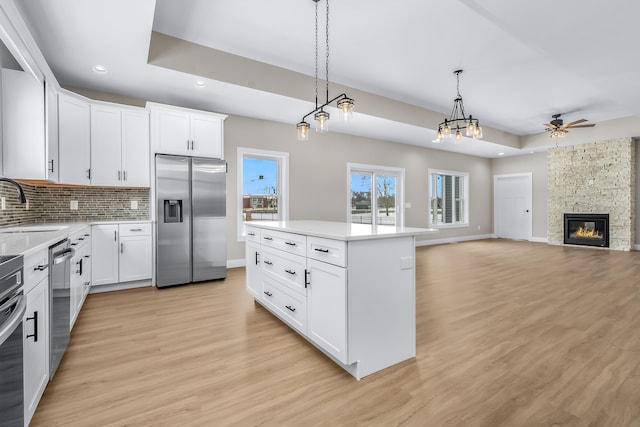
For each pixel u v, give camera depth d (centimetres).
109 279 362
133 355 211
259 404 160
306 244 218
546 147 760
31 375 144
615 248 674
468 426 142
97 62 320
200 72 351
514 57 380
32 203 352
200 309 305
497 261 546
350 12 294
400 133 619
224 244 427
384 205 704
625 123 635
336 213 612
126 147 380
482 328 255
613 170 676
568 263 525
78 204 387
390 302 200
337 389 173
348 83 461
